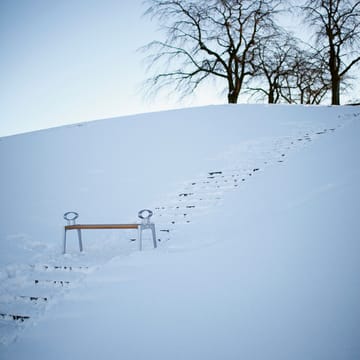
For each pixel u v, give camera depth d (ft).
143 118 49.44
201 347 7.34
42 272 13.88
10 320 10.62
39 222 21.75
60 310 10.43
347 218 11.60
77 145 40.04
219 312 8.49
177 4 81.35
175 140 37.70
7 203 25.91
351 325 6.86
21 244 18.15
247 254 11.41
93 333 8.75
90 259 14.93
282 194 17.75
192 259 12.21
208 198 21.63
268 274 9.71
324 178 17.70
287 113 43.65
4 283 13.10
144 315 9.09
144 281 11.20
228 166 26.96
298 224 12.54
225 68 85.61
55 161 35.35
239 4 80.12
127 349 7.77
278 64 87.97
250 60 83.76
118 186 27.02
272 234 12.44
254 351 6.88
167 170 29.12
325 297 7.96
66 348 8.35
